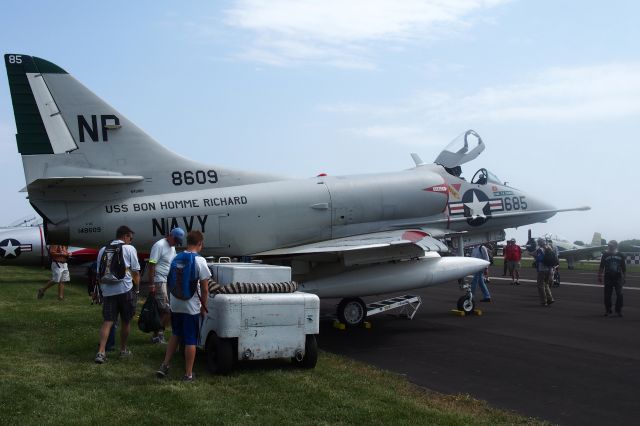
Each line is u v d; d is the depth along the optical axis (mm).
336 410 5152
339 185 11852
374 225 12070
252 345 6512
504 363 7602
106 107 10266
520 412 5445
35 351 7516
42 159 9812
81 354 7426
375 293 10719
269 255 10828
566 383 6559
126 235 7434
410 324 11094
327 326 10789
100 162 10180
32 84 9859
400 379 6555
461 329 10484
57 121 9969
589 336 9742
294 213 11258
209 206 10664
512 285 21250
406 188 12430
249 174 11344
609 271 12492
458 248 13273
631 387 6402
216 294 6629
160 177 10570
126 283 7211
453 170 13734
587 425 5094
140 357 7359
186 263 6242
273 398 5523
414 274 10977
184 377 6195
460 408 5457
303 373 6613
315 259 11141
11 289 15773
